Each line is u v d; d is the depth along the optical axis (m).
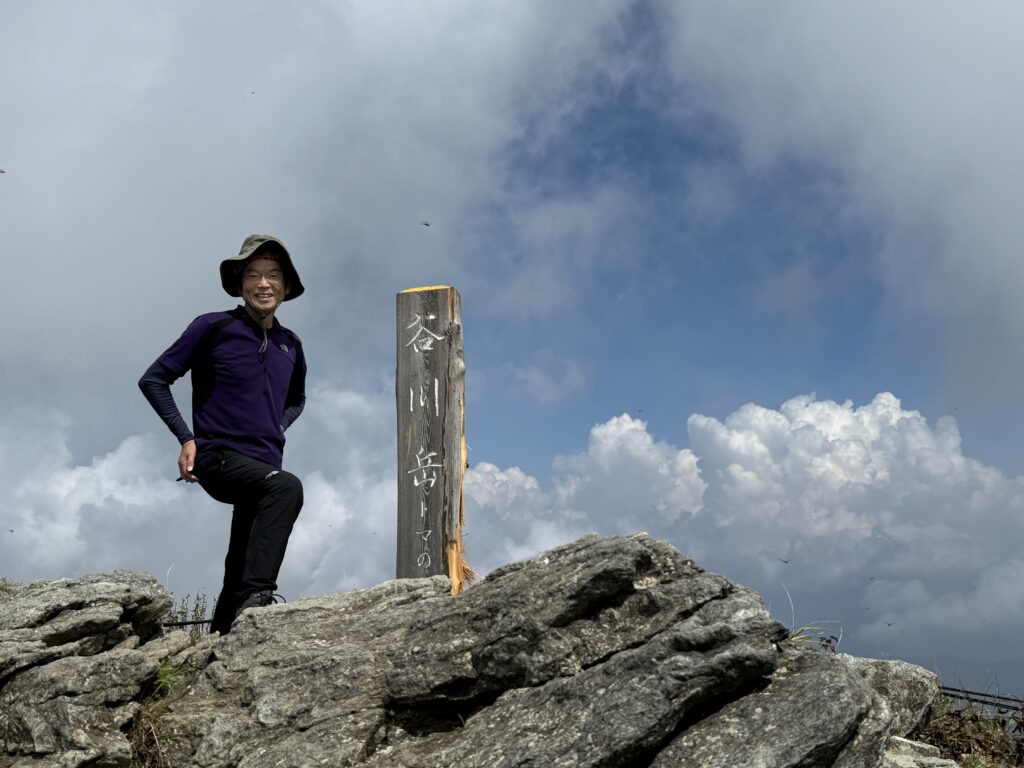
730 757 2.35
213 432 3.78
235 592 3.85
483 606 2.94
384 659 3.02
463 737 2.68
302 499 3.85
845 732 2.38
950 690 4.25
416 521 4.67
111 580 3.73
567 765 2.42
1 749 2.83
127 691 2.97
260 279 3.90
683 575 2.93
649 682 2.51
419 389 4.79
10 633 3.05
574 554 2.94
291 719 2.91
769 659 2.53
